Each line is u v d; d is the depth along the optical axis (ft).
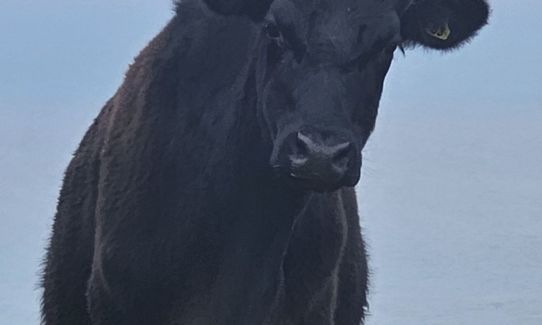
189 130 9.02
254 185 8.85
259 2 8.66
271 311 9.09
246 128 8.79
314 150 7.80
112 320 9.15
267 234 8.93
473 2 9.06
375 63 8.36
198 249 8.96
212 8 8.73
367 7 8.26
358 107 8.26
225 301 9.04
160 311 9.05
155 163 9.04
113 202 9.12
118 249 9.00
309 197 8.87
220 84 9.00
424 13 9.00
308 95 8.09
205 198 8.95
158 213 8.98
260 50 8.69
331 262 9.22
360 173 8.09
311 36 8.19
